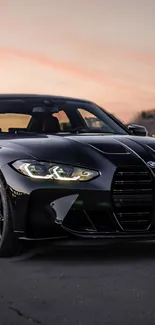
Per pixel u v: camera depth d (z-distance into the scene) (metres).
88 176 5.04
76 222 5.06
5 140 5.55
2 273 4.65
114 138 5.52
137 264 4.87
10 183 5.11
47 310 3.71
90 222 5.06
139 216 5.11
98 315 3.60
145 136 5.86
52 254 5.24
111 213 5.06
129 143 5.39
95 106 6.56
